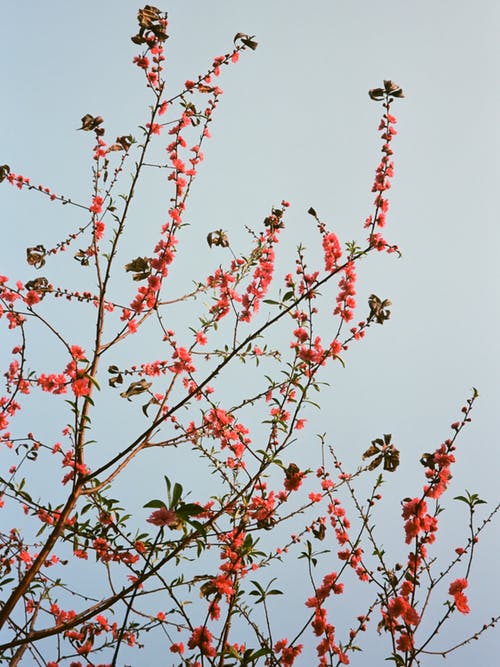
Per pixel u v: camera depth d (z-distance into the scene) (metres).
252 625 3.77
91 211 4.43
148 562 2.89
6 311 3.93
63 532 3.58
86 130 4.44
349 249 3.82
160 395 4.18
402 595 3.47
